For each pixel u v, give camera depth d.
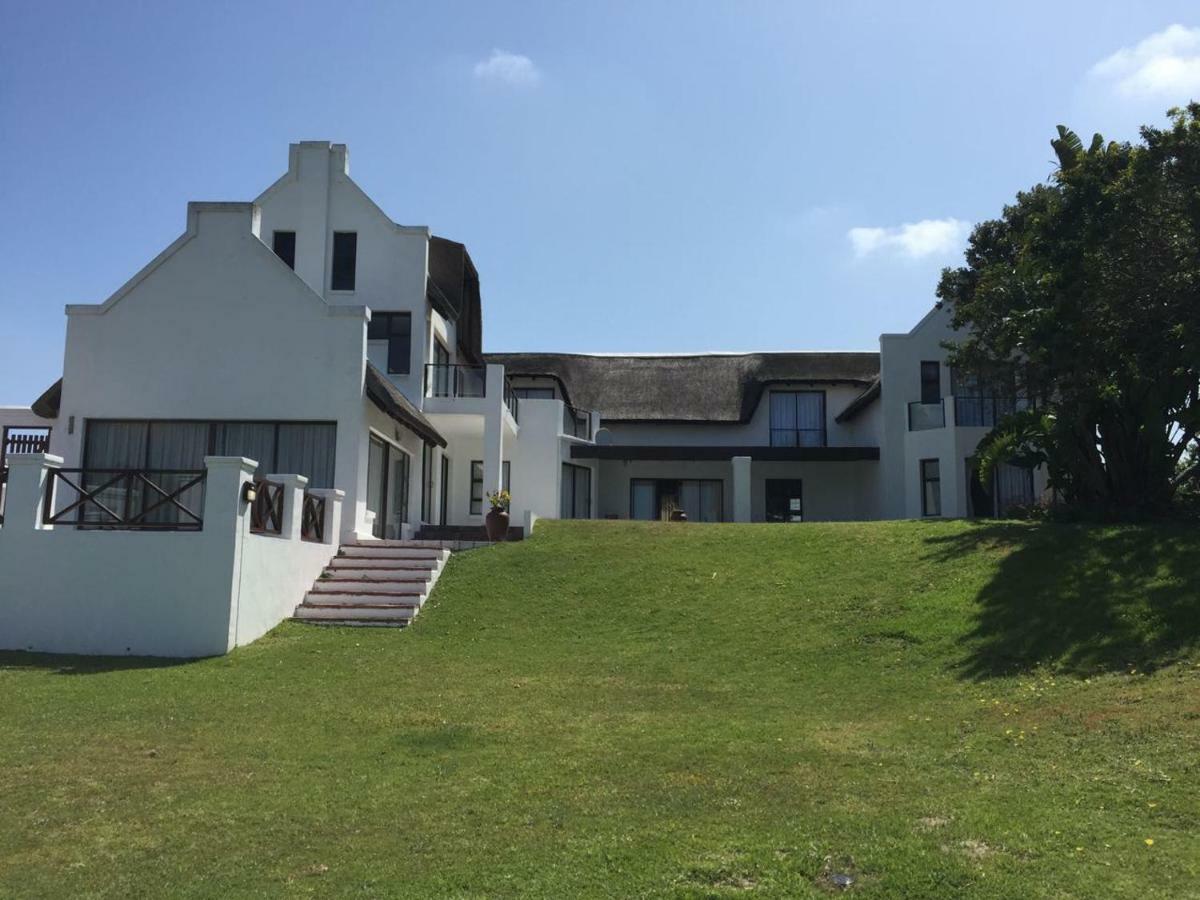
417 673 12.48
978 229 30.81
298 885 5.66
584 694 11.19
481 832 6.50
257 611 14.92
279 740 9.01
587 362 37.91
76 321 20.19
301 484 16.83
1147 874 5.59
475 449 30.39
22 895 5.55
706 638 14.24
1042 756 7.97
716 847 6.13
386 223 25.28
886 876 5.64
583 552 19.61
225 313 20.20
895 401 31.09
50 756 8.38
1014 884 5.50
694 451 32.25
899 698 10.59
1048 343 17.94
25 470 14.73
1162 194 15.95
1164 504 18.83
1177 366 17.64
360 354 20.11
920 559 16.83
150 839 6.41
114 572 14.29
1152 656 10.56
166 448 19.95
